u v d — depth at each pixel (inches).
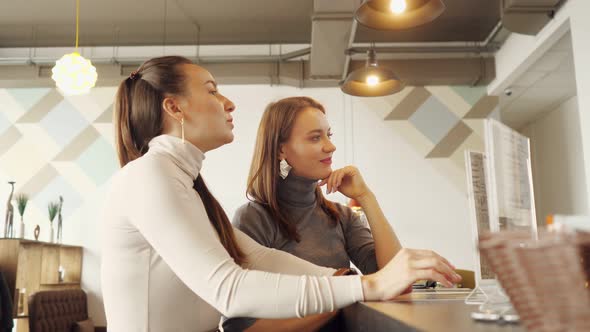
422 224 259.8
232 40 262.1
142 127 50.3
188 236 37.5
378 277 38.4
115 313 41.7
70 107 271.9
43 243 223.9
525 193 35.1
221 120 50.8
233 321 59.2
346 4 188.7
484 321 24.8
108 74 257.8
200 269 36.6
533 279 14.7
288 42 264.4
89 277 254.2
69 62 174.4
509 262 15.4
